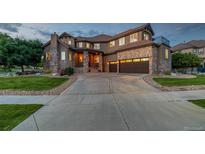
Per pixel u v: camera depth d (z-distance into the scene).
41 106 6.89
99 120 5.03
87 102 7.54
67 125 4.68
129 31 25.52
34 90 10.65
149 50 19.38
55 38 23.16
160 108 6.31
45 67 26.16
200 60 32.25
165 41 22.52
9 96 9.16
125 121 4.90
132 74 20.03
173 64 29.92
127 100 7.81
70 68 21.69
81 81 14.59
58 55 23.47
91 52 26.88
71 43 30.52
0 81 14.19
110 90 10.53
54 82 13.68
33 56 27.81
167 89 10.72
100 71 27.97
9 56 24.97
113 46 29.44
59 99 8.32
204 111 5.84
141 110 6.05
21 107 6.71
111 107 6.55
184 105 6.75
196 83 12.97
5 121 5.02
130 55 22.45
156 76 17.55
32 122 4.94
